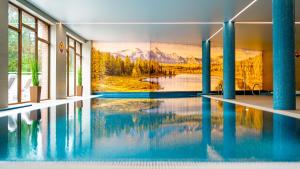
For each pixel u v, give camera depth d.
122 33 15.16
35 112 7.53
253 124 5.50
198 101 12.38
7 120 6.01
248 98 13.59
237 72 21.09
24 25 9.91
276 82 7.42
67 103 10.76
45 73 12.25
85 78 17.58
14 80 10.82
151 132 4.69
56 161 2.96
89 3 9.71
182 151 3.37
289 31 7.12
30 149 3.51
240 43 18.58
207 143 3.80
